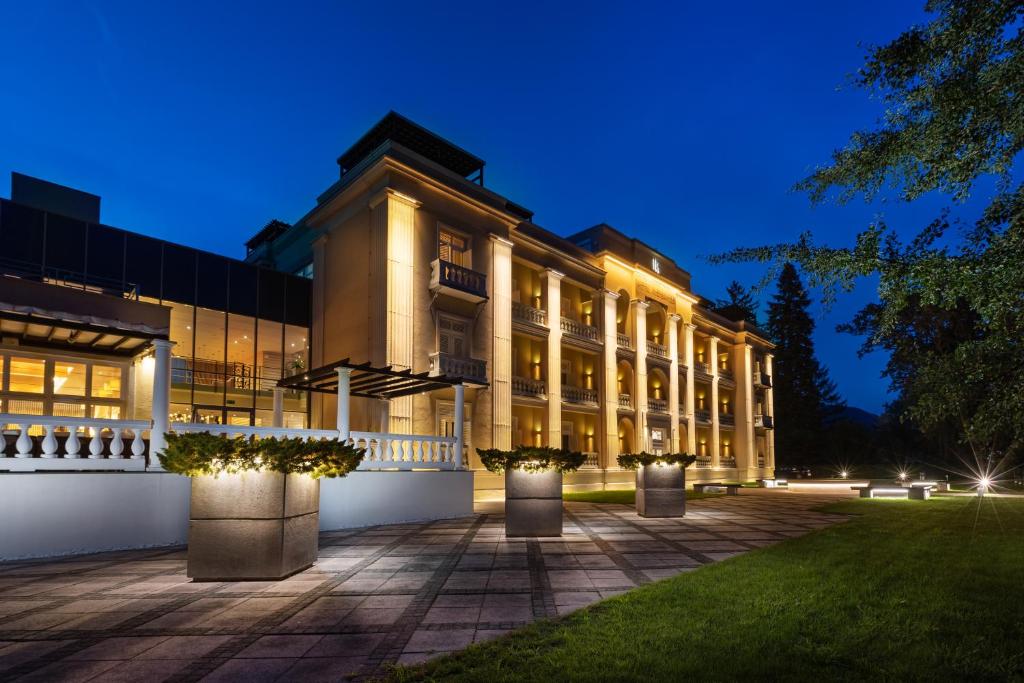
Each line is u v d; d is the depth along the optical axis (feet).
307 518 28.53
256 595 22.95
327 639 17.57
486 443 78.18
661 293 120.37
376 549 34.32
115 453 36.19
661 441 117.08
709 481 134.62
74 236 63.16
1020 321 13.41
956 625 18.28
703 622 18.24
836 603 20.58
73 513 33.71
